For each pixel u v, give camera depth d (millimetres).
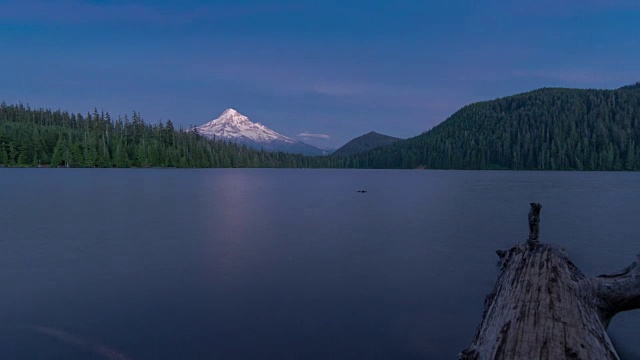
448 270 11930
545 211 26922
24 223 20000
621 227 20188
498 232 18547
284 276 11102
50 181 53719
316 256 13516
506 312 6273
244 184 58062
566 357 4730
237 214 24375
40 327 7719
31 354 6688
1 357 6570
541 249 9133
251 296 9523
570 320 5652
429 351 7051
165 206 28281
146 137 125312
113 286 10156
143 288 10016
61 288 9961
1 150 100875
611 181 70250
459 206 30188
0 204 28328
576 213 25828
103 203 29562
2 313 8398
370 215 24578
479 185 59250
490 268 12141
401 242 15969
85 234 17172
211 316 8320
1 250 14070
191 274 11219
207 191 43062
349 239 16641
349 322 8156
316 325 7965
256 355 6781
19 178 59562
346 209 27969
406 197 38219
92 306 8797
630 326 8320
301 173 125312
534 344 5023
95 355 6668
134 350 6867
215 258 13141
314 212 25953
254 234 17562
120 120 128375
